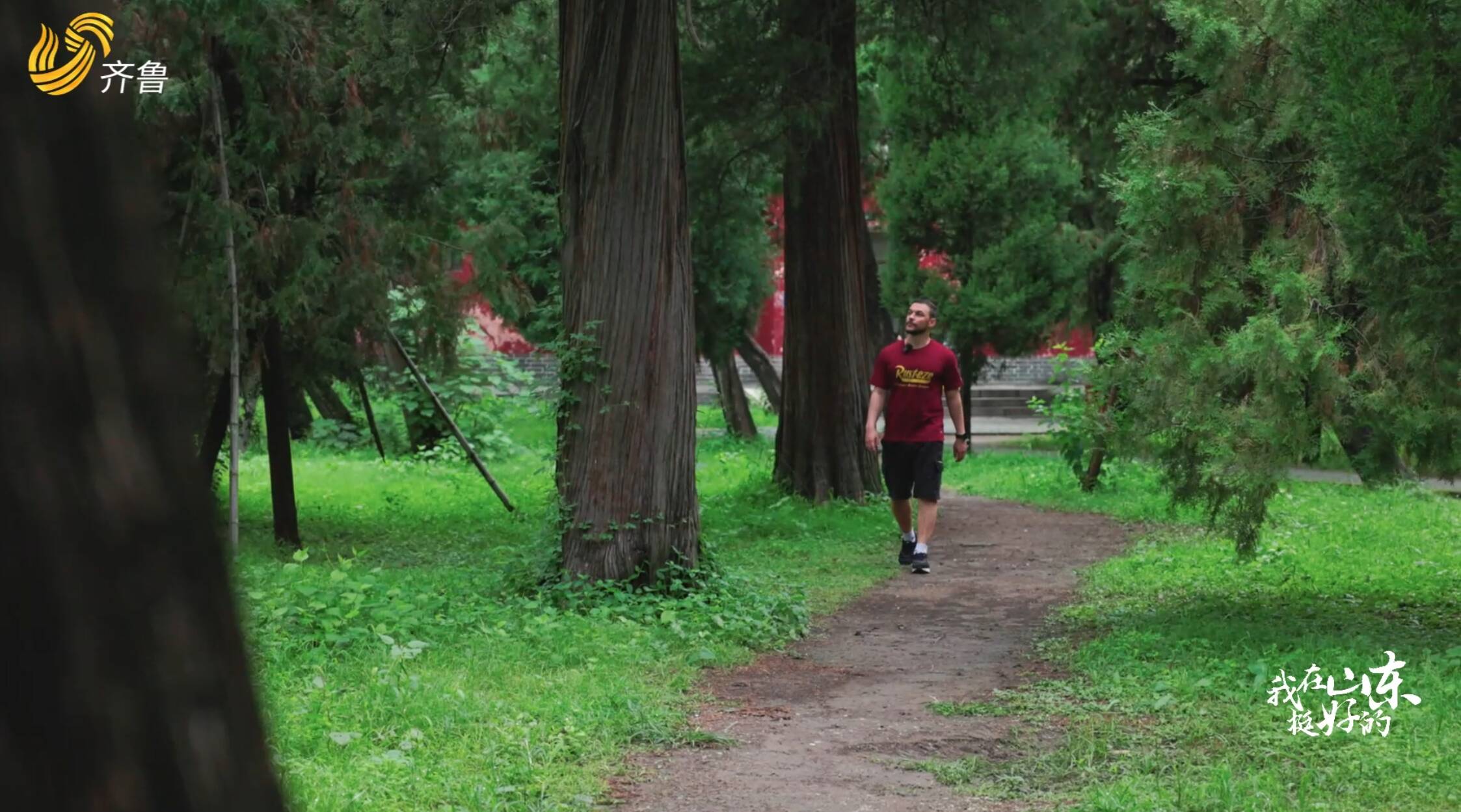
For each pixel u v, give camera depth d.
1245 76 9.79
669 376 11.74
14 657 1.30
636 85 11.60
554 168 28.03
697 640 9.89
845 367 19.53
